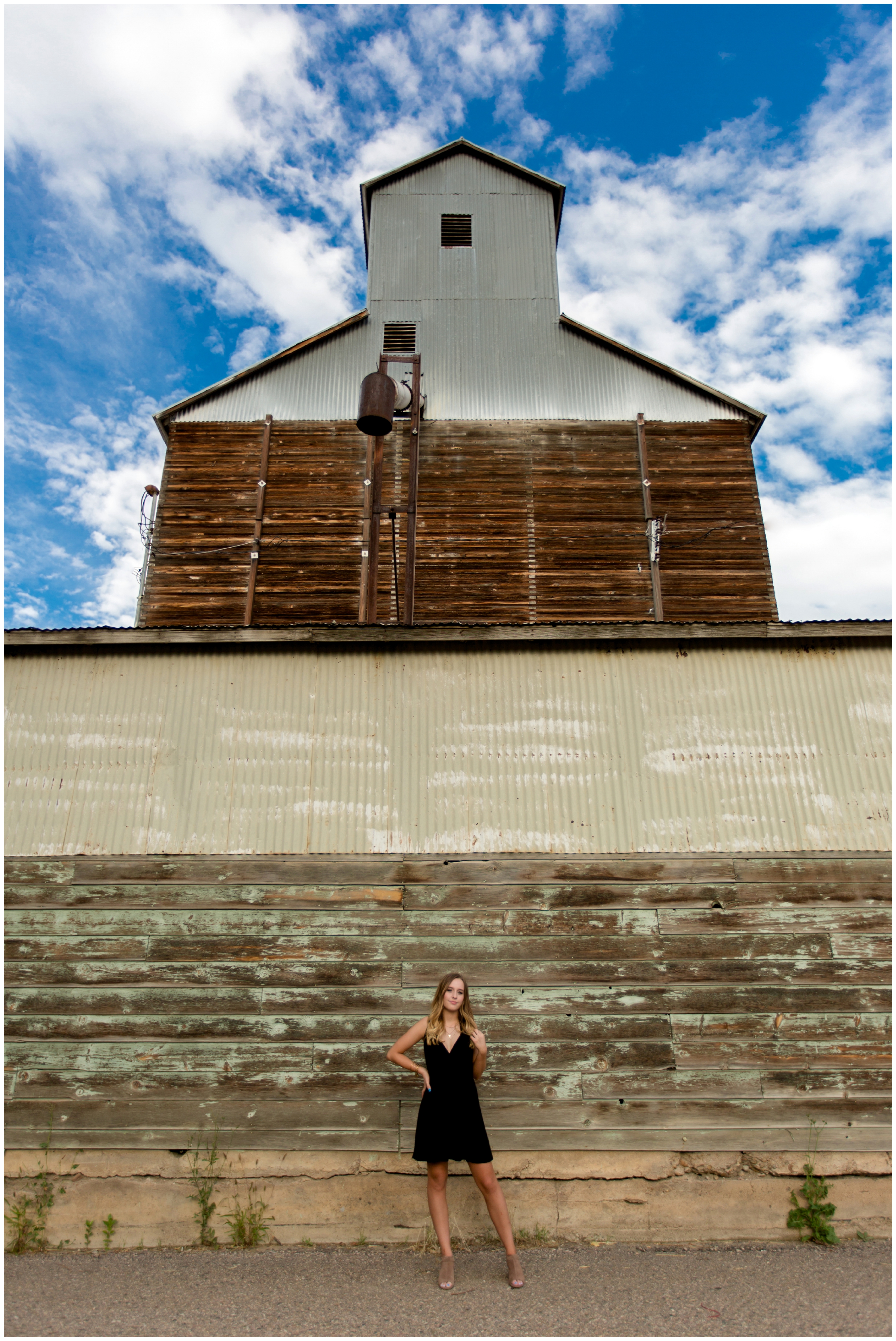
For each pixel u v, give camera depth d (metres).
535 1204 4.48
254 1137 4.61
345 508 12.26
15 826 5.12
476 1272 4.07
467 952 4.88
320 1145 4.57
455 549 11.98
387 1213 4.48
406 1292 3.83
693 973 4.85
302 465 12.52
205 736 5.29
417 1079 4.67
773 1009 4.80
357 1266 4.14
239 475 12.49
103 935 4.94
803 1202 4.52
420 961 4.86
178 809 5.15
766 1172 4.55
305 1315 3.60
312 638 5.34
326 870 5.02
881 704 5.29
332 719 5.30
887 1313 3.60
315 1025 4.77
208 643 5.43
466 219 14.41
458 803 5.13
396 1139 4.57
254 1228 4.43
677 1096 4.66
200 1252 4.35
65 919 4.96
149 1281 3.97
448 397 12.91
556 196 14.75
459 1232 4.44
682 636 5.33
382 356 9.42
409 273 13.90
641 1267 4.11
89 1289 3.87
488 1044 4.72
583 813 5.11
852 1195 4.53
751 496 12.31
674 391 12.95
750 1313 3.60
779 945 4.90
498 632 5.34
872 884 4.99
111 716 5.34
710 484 12.37
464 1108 4.01
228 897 4.99
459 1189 4.51
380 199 14.54
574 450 12.56
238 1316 3.59
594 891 4.97
